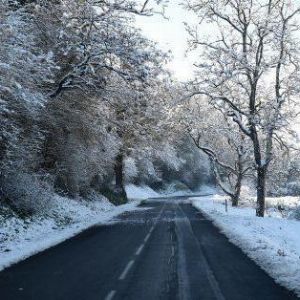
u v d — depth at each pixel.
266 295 10.09
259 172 33.31
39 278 11.83
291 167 47.62
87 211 34.31
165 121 41.03
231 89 37.88
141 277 11.98
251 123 32.94
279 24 32.91
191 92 34.25
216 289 10.66
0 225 19.84
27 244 17.38
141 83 27.83
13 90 17.75
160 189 100.69
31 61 19.27
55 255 15.48
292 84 32.84
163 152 63.28
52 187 30.20
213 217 30.92
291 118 33.31
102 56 24.83
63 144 30.97
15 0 21.55
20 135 22.45
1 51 17.00
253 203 51.34
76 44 23.80
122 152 52.44
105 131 36.25
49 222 24.39
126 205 48.56
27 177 24.02
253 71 32.94
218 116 45.47
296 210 37.03
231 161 54.94
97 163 39.41
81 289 10.65
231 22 34.41
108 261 14.35
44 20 23.80
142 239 19.89
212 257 15.10
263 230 23.14
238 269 13.05
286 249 16.56
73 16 24.03
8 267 13.32
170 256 15.33
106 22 24.30
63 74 26.28
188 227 25.22
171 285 11.07
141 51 24.58
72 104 29.98
